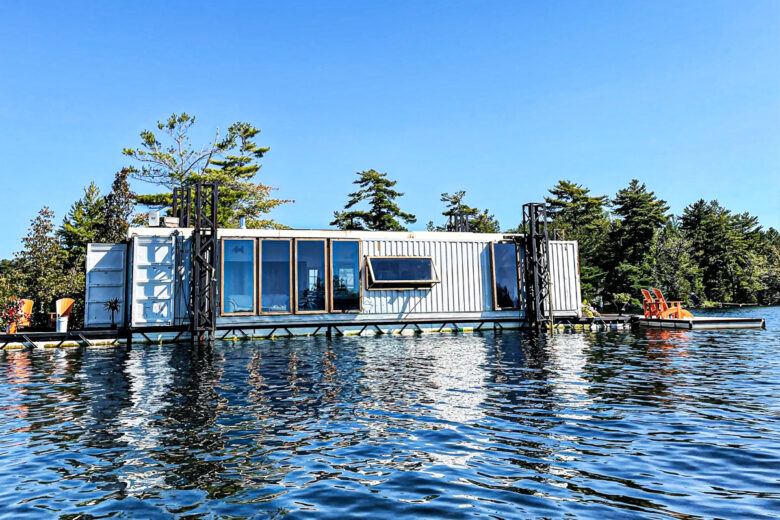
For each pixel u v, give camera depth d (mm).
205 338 21891
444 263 26438
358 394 9703
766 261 89375
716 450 5965
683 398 9000
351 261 24859
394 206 63188
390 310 25266
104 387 10914
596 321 27938
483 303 26844
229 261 22906
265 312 23125
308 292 23969
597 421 7418
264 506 4539
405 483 5066
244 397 9555
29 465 5766
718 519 4082
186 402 9164
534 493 4742
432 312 25938
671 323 27484
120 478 5312
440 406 8555
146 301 21812
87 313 22625
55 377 12516
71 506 4598
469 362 14250
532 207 27188
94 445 6531
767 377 11234
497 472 5340
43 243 29141
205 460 5863
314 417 7875
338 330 24578
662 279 69812
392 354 16438
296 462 5758
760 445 6133
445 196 74375
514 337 23016
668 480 5020
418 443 6426
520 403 8719
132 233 22203
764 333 23984
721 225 84000
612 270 63219
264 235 23547
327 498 4699
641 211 63219
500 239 27422
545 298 27172
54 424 7652
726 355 15406
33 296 28172
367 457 5906
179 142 45406
